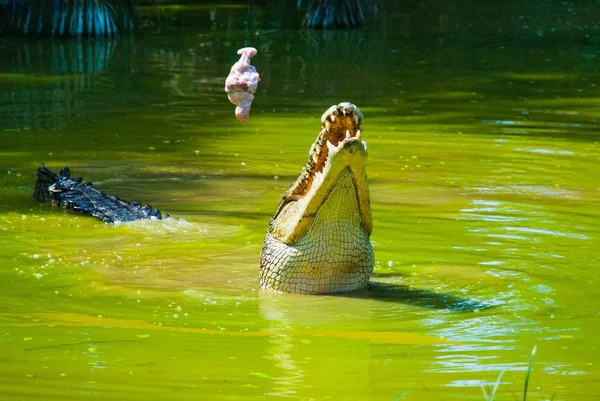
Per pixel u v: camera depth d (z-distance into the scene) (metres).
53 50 83.00
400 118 55.69
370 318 23.08
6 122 52.72
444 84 69.06
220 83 67.81
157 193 38.06
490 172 41.94
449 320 22.92
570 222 33.28
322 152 24.19
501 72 75.19
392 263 28.39
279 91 64.94
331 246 24.89
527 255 29.14
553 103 61.38
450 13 116.88
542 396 17.83
